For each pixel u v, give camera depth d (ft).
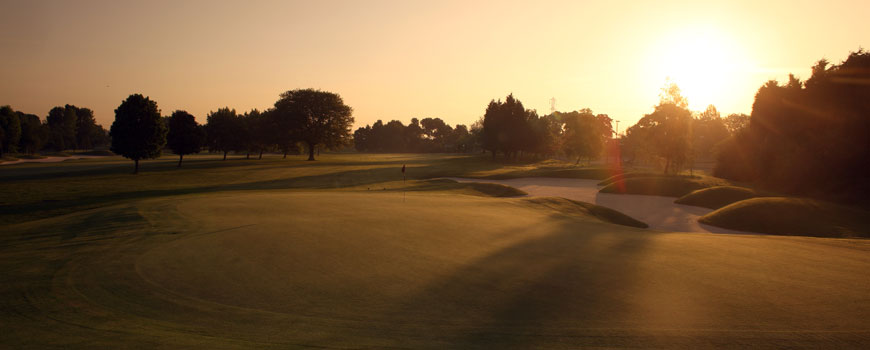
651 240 49.73
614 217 90.84
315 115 349.61
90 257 39.24
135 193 131.03
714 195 124.16
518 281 32.58
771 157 184.75
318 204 78.38
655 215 104.83
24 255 40.70
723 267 36.81
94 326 24.17
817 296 29.12
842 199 136.46
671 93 192.75
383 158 425.69
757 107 204.64
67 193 130.11
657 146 194.08
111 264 36.83
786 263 38.37
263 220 59.36
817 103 173.06
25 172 215.51
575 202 97.66
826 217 86.63
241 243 44.45
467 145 590.14
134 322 24.86
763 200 95.81
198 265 36.47
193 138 263.49
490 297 29.09
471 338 22.70
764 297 28.96
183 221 58.90
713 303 27.86
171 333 23.12
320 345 21.67
